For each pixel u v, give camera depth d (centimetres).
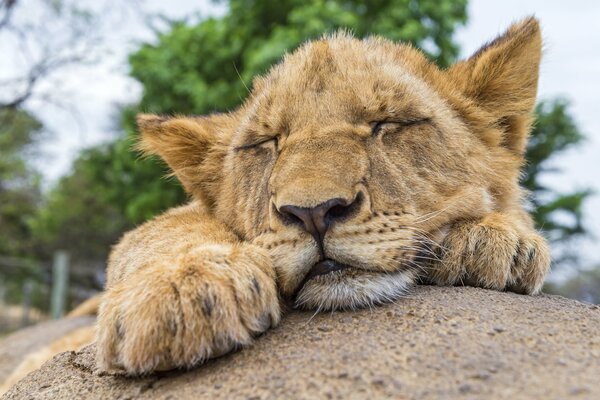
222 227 58
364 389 40
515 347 43
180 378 45
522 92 62
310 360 43
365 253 49
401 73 58
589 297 283
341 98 54
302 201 48
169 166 67
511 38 61
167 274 45
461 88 61
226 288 45
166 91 246
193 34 249
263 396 41
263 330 47
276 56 196
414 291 51
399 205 51
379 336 45
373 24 215
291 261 48
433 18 223
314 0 221
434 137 55
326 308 49
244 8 238
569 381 39
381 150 53
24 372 93
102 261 439
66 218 431
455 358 42
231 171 60
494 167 60
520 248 53
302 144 52
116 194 292
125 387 46
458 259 53
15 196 436
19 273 340
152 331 44
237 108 71
